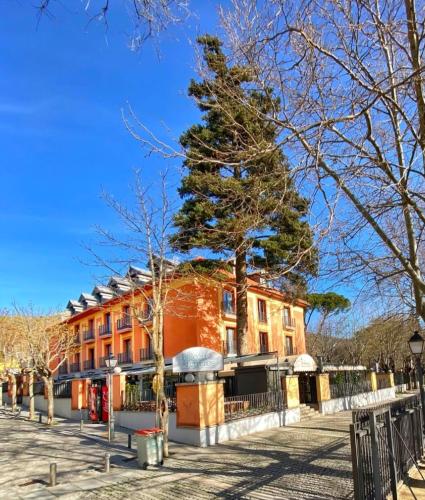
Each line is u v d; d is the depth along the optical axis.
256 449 14.54
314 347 48.53
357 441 6.18
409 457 8.89
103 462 13.36
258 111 6.85
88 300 47.84
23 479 11.85
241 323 25.39
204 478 10.91
